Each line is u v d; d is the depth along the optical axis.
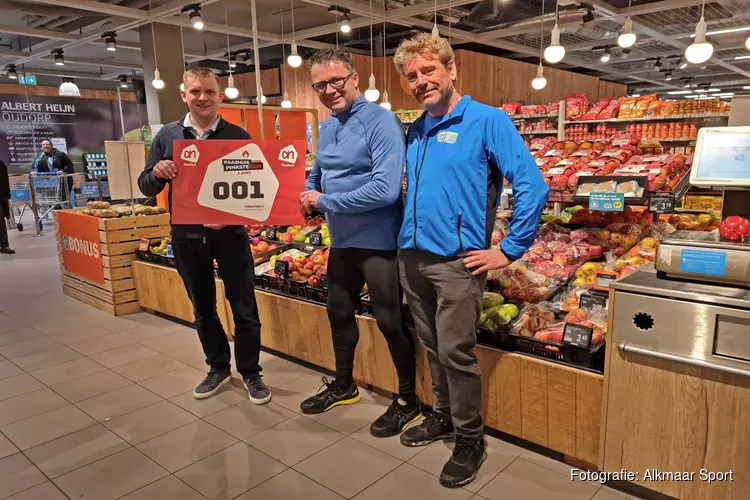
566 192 2.90
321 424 2.66
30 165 14.45
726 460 1.78
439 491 2.11
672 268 1.84
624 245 3.02
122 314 4.65
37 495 2.14
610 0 7.76
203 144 2.65
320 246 3.99
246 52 11.99
